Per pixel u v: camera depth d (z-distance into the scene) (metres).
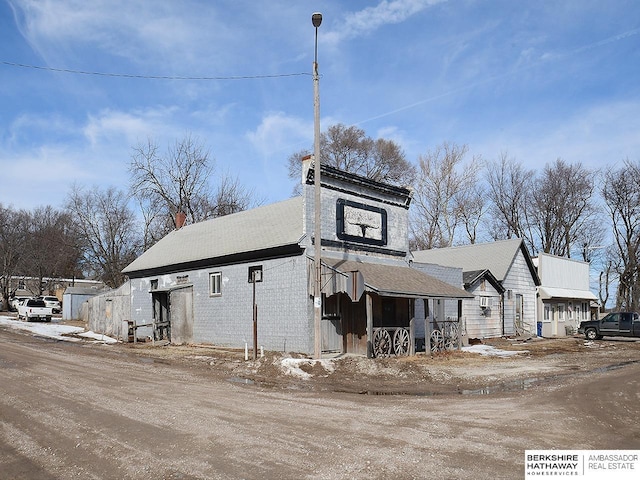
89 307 35.72
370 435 8.11
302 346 20.19
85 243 58.38
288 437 7.98
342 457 6.96
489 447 7.45
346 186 22.41
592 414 9.95
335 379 14.93
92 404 10.50
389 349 19.89
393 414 9.80
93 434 8.19
